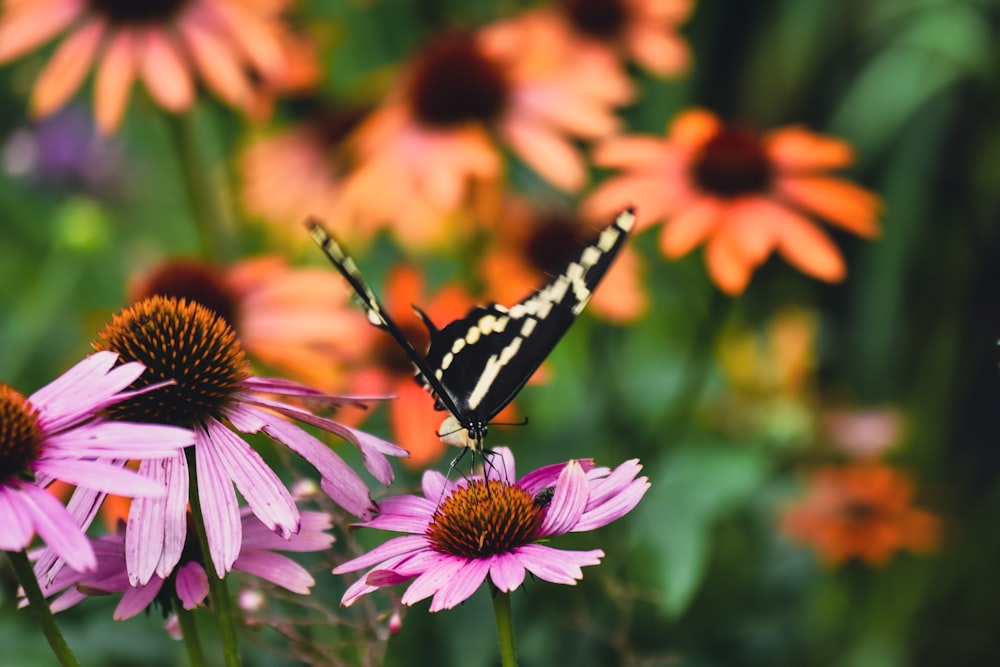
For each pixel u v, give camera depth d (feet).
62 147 3.68
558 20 3.84
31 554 1.88
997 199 4.86
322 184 3.69
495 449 2.08
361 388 2.77
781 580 3.23
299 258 3.65
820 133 5.14
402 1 4.48
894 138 4.76
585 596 2.70
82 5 3.19
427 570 1.86
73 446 1.78
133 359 1.94
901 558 3.99
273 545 1.95
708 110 5.36
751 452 2.80
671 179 2.89
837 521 3.48
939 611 4.18
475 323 2.19
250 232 3.94
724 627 2.95
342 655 2.49
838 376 4.74
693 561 2.64
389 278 2.91
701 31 5.09
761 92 5.13
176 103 3.00
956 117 4.87
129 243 4.15
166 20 3.16
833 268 2.74
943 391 4.69
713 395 3.22
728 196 2.84
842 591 3.75
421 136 3.16
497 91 3.20
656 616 2.78
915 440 4.58
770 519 3.34
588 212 2.97
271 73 3.21
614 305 2.87
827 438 3.62
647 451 2.76
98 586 1.90
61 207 4.17
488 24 4.40
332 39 3.84
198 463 1.91
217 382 1.95
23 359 3.36
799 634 3.14
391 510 1.95
